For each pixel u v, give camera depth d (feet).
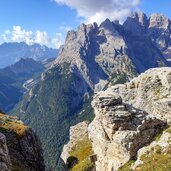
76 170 243.40
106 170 195.83
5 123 259.39
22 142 240.73
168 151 168.45
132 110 198.90
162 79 244.42
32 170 230.48
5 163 165.68
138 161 171.53
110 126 193.36
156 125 192.13
